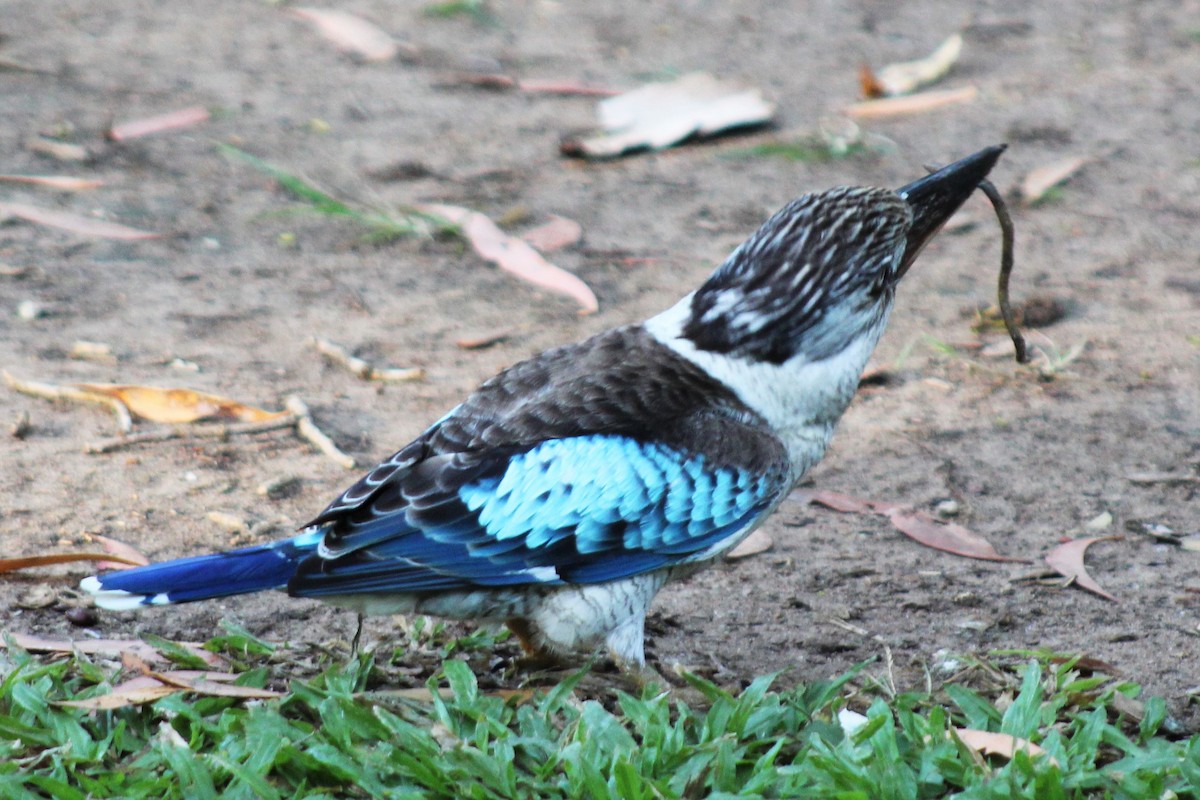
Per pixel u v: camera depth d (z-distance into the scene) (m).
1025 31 22.50
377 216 15.81
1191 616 9.45
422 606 8.21
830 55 21.48
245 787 6.99
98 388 11.95
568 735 7.45
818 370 8.51
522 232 15.74
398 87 20.17
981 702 7.90
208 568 7.86
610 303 14.29
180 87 19.78
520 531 8.02
